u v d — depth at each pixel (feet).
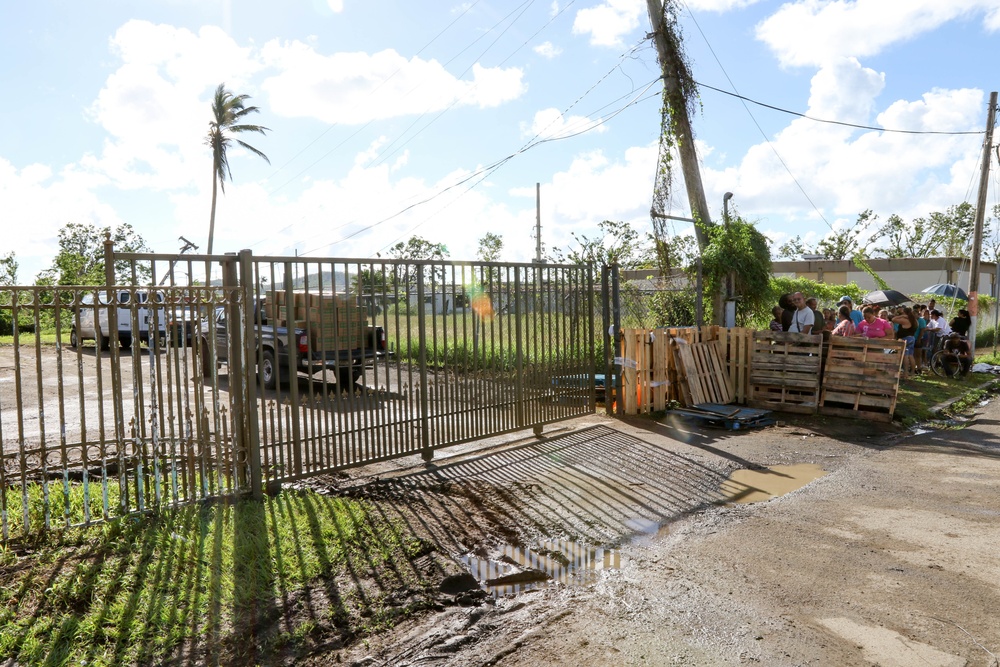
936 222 183.62
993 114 61.77
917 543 15.88
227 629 11.18
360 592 12.84
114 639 10.62
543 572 14.39
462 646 11.17
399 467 22.85
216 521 15.48
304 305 19.27
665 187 42.47
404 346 23.34
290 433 18.85
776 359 33.35
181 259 16.26
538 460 23.97
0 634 10.39
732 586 13.53
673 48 41.29
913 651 10.90
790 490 20.49
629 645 11.19
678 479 21.65
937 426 30.71
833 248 175.01
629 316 45.44
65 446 14.19
